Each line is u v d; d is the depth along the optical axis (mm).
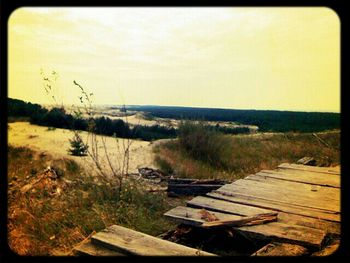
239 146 12469
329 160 11367
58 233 4551
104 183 6406
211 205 5016
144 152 11352
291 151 12477
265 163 10539
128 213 5184
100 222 4906
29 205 5402
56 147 12344
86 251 3570
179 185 7012
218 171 9617
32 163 8914
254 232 4027
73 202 5676
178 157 10086
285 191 5996
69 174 7777
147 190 6863
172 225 5133
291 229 4117
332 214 4711
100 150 10727
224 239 4551
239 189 6086
